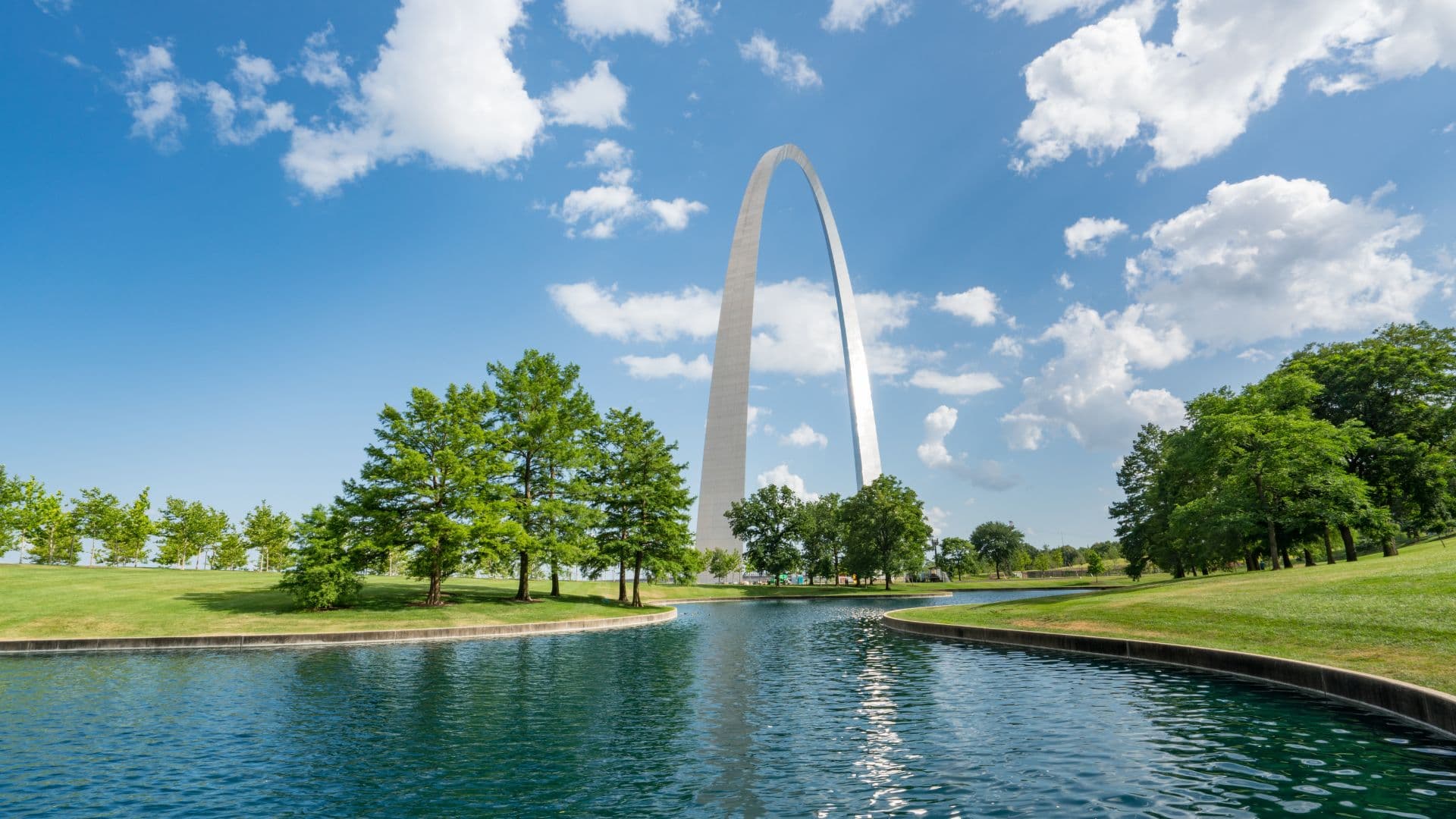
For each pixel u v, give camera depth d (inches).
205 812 370.3
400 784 412.5
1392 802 349.1
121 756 475.5
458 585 2049.7
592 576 1969.7
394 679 786.8
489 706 636.7
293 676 814.5
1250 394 1795.0
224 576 1980.8
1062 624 1089.4
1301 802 351.3
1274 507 1577.3
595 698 676.7
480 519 1518.2
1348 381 1844.2
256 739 518.0
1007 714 579.8
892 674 813.2
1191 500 1844.2
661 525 1941.4
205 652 1045.8
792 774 423.2
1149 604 1086.4
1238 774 399.9
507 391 1841.8
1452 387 1761.8
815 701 656.4
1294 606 871.1
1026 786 388.2
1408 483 1748.3
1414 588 831.1
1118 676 753.6
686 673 831.7
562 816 358.0
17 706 641.0
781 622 1685.5
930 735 514.3
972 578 6058.1
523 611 1537.9
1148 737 487.5
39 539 2404.0
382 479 1504.7
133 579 1772.9
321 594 1384.1
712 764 448.1
